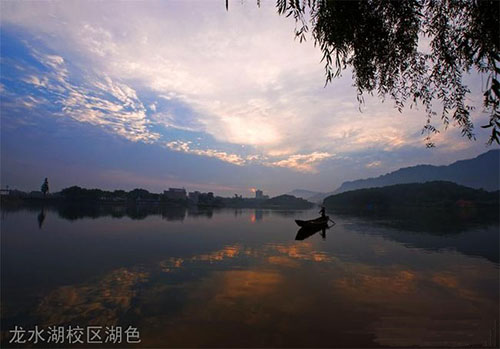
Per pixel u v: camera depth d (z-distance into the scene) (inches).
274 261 725.3
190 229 1592.0
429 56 230.8
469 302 438.3
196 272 608.1
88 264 677.3
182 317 378.3
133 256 780.6
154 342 316.5
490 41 176.9
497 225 2114.9
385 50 223.6
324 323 362.9
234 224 2053.4
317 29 223.1
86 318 374.3
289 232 1476.4
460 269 657.6
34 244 967.6
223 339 324.2
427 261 745.6
